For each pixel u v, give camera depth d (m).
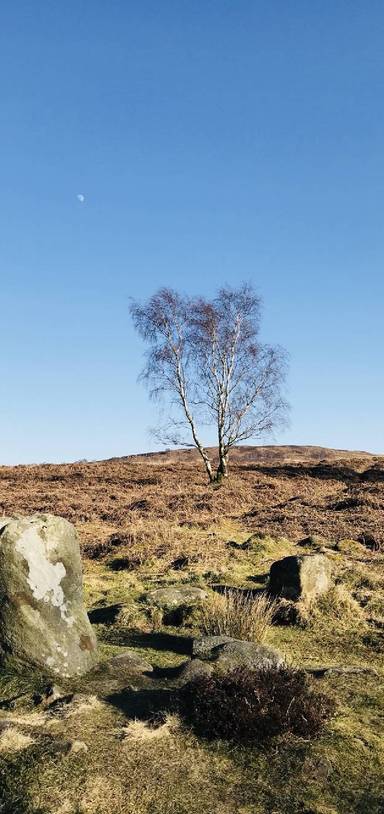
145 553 15.53
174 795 4.57
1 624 6.56
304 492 28.03
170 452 69.31
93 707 5.75
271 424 33.00
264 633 8.88
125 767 4.84
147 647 8.54
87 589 12.30
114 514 22.08
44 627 6.65
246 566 13.92
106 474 35.25
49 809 4.36
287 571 10.61
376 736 5.54
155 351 33.88
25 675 6.45
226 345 33.84
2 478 34.22
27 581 6.67
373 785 4.79
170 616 9.98
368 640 9.02
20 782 4.62
